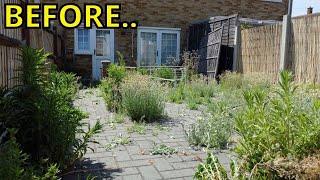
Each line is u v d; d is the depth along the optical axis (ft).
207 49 40.98
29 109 10.02
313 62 24.43
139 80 19.69
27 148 9.99
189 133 13.87
